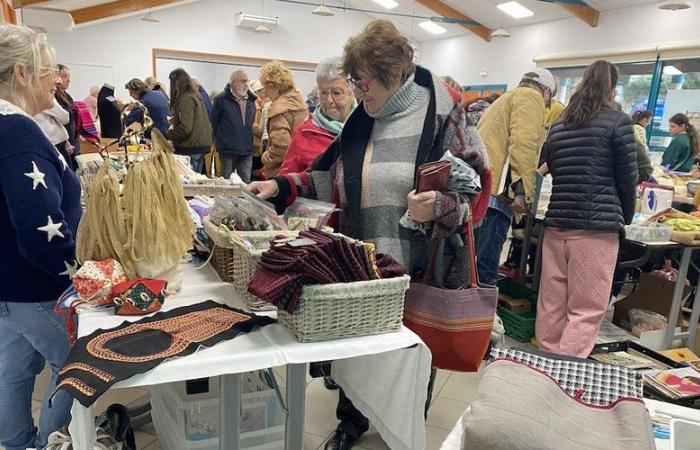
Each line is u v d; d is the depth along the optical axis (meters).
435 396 2.45
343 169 1.60
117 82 10.24
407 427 1.36
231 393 1.15
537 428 0.75
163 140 1.39
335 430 2.03
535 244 3.57
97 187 1.28
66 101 3.85
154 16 10.06
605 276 2.54
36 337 1.46
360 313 1.18
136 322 1.18
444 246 1.46
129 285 1.24
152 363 0.99
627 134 2.41
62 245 1.34
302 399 1.26
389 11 11.01
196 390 1.61
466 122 1.53
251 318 1.24
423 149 1.49
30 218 1.27
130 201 1.30
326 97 2.17
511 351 1.01
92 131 4.38
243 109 4.89
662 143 7.17
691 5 6.71
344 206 1.63
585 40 8.30
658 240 2.85
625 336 3.00
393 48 1.44
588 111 2.46
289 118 3.08
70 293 1.33
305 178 1.74
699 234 2.80
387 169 1.51
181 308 1.28
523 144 2.67
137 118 1.79
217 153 5.06
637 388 0.92
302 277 1.10
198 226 1.69
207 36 10.73
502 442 0.73
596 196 2.48
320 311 1.13
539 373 0.87
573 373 0.95
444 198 1.34
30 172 1.26
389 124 1.54
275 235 1.33
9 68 1.33
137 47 10.26
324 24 11.57
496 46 10.20
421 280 1.52
